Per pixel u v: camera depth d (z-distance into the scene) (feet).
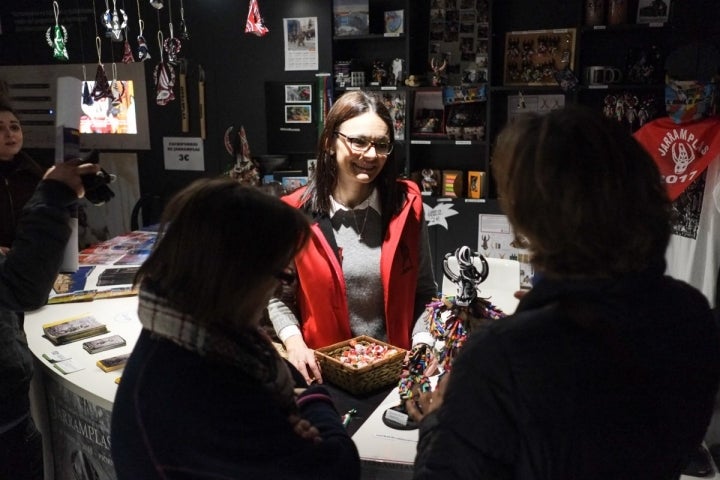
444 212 13.07
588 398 2.45
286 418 2.92
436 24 13.03
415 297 6.24
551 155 2.46
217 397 2.67
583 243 2.44
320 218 5.97
